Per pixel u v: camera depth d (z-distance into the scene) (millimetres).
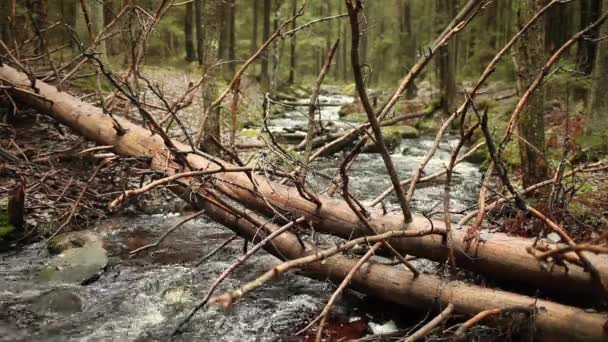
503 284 3852
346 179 3557
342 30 36219
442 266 3980
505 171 3777
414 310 4133
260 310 4387
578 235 4371
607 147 8961
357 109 19750
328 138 11188
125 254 5586
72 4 15164
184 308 4379
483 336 3654
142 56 6770
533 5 6156
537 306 3277
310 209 4477
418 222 4035
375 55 31469
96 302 4465
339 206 4398
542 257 2691
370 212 4293
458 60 27609
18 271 5027
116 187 7281
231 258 5523
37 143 8188
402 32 28719
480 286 3734
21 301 4414
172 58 21891
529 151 6426
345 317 4254
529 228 4102
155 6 13797
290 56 32750
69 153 7660
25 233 5770
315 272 4289
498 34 23984
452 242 3691
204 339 3922
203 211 4664
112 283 4844
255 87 21703
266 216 4824
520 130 6473
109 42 15141
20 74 8500
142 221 6723
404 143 14359
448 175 3807
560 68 4352
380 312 4293
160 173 4594
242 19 29781
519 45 6309
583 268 3066
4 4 11172
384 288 3928
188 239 6129
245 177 5035
